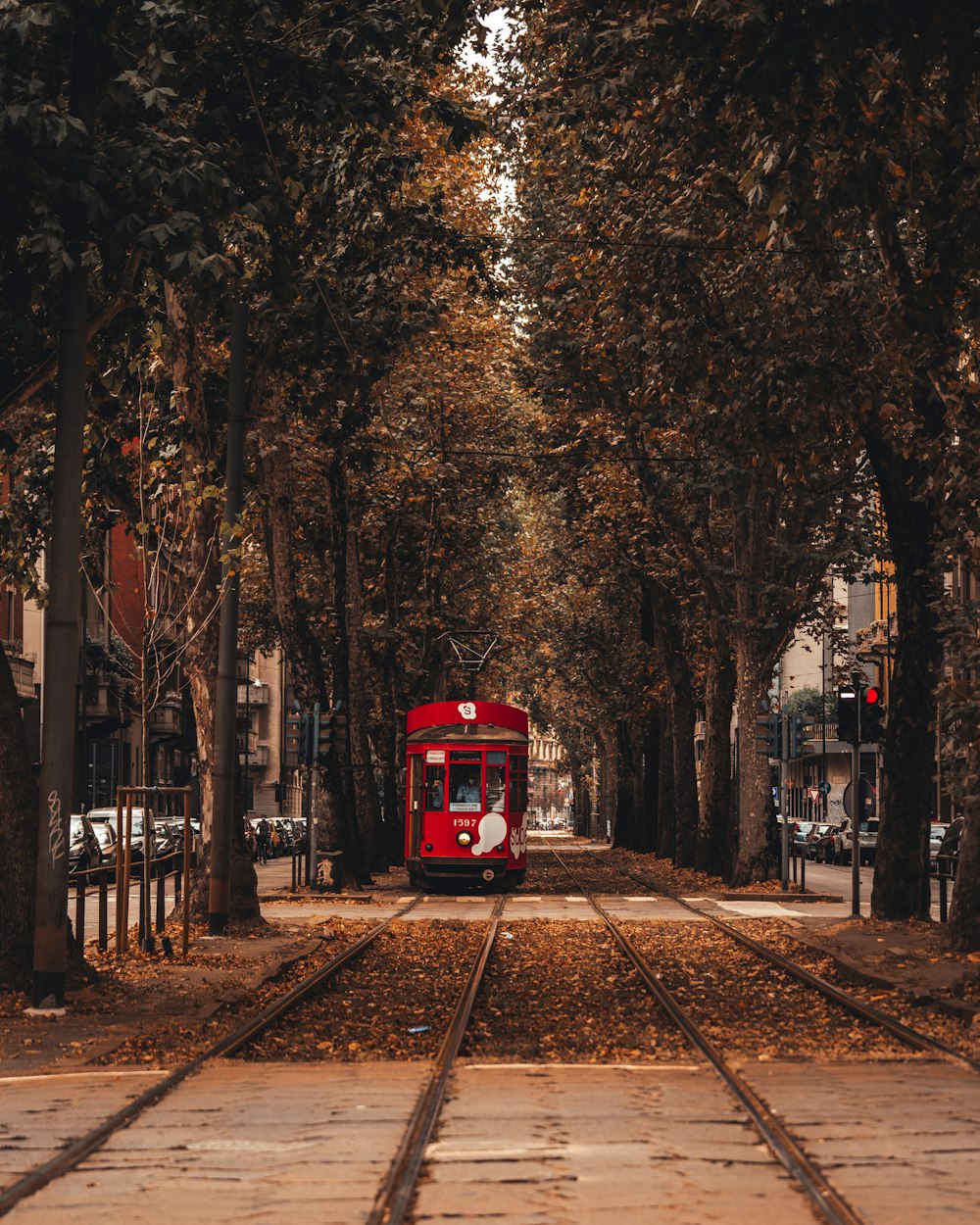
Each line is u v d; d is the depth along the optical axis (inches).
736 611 1708.9
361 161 860.0
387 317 920.3
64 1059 530.6
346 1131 389.4
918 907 1079.6
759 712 1612.9
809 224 714.2
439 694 2600.9
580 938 1075.3
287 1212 306.7
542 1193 320.8
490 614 2549.2
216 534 1053.8
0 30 607.5
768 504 1599.4
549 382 1589.6
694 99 728.3
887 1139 377.4
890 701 1086.4
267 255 740.0
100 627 2632.9
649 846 2682.1
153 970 812.0
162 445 1034.1
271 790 4377.5
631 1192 321.4
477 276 996.6
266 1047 578.6
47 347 749.3
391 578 2076.8
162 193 642.8
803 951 948.0
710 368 976.3
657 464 1658.5
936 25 643.5
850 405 912.9
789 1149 365.1
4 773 706.2
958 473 762.8
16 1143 382.3
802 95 661.9
